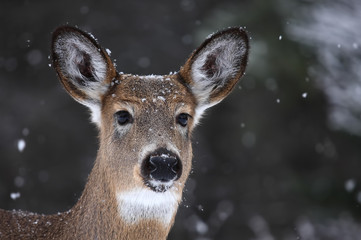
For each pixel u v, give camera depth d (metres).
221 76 7.64
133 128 6.79
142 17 20.80
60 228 6.95
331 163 18.50
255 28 18.02
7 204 17.34
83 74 7.22
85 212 6.82
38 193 17.73
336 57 18.11
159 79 7.17
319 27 18.30
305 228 17.64
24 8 20.53
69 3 20.61
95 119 7.26
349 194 17.98
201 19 21.09
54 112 18.94
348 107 18.16
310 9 18.53
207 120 19.81
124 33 20.47
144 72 19.80
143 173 6.53
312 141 18.78
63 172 18.17
